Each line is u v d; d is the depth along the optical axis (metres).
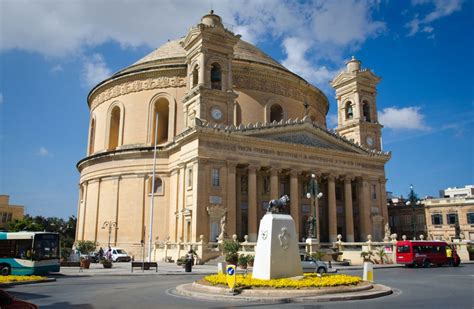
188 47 52.16
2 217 104.81
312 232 39.81
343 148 56.41
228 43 50.53
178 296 18.53
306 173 53.50
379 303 16.09
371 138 61.94
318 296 17.00
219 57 50.06
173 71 58.38
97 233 56.62
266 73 60.34
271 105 60.38
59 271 33.50
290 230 20.39
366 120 63.00
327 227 55.28
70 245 79.12
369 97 63.50
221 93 48.66
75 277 29.72
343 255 45.91
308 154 53.09
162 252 48.53
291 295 17.14
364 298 17.45
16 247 30.11
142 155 55.22
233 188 46.44
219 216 44.97
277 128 50.59
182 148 49.38
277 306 15.37
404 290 20.70
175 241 48.41
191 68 51.59
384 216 58.28
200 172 44.84
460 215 69.25
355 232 57.88
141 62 64.12
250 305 15.63
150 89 59.06
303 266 27.34
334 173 54.69
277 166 50.12
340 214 57.28
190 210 45.25
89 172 60.50
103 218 56.31
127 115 59.72
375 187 58.84
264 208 51.16
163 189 53.19
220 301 16.77
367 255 43.31
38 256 29.94
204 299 17.41
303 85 64.12
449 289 21.19
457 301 16.59
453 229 69.44
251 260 36.44
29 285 24.09
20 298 18.31
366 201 57.06
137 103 59.34
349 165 56.53
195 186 44.69
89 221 58.62
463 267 40.66
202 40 49.00
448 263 42.12
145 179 54.59
